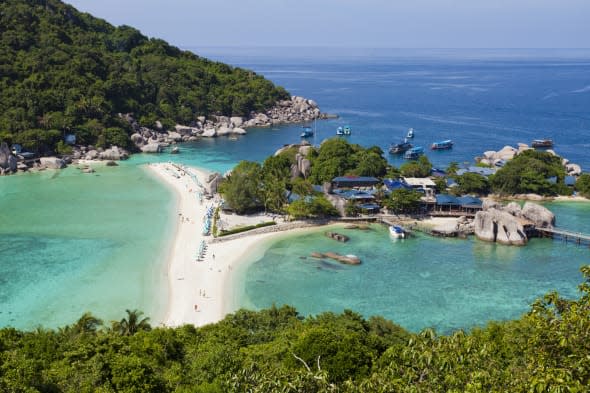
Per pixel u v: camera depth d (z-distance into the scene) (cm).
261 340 6975
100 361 5534
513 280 10431
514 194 16312
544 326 3309
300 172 17612
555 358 3206
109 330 7038
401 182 15925
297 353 5853
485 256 11669
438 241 12581
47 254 11231
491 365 3350
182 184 17350
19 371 4969
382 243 12394
